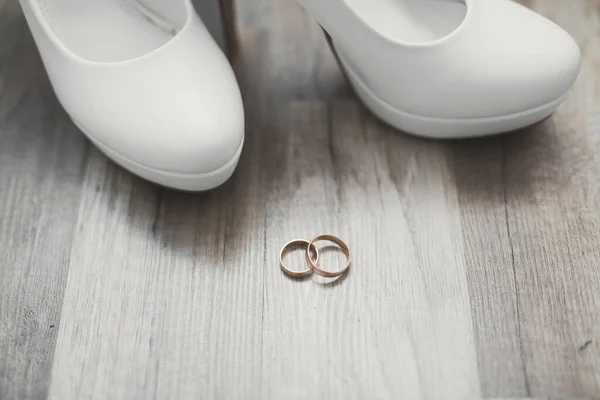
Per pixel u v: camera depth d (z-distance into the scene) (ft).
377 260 1.43
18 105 1.62
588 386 1.31
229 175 1.45
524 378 1.32
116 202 1.50
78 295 1.41
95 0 1.57
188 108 1.39
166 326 1.38
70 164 1.55
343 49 1.51
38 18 1.44
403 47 1.41
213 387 1.33
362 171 1.52
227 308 1.40
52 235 1.47
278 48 1.69
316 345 1.36
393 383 1.32
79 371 1.35
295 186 1.51
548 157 1.51
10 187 1.52
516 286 1.40
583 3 1.69
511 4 1.47
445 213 1.47
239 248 1.45
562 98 1.46
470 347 1.35
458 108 1.45
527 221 1.45
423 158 1.52
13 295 1.42
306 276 1.42
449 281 1.40
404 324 1.37
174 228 1.47
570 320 1.36
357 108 1.59
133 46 1.55
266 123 1.58
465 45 1.41
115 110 1.41
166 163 1.40
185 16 1.50
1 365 1.36
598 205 1.46
